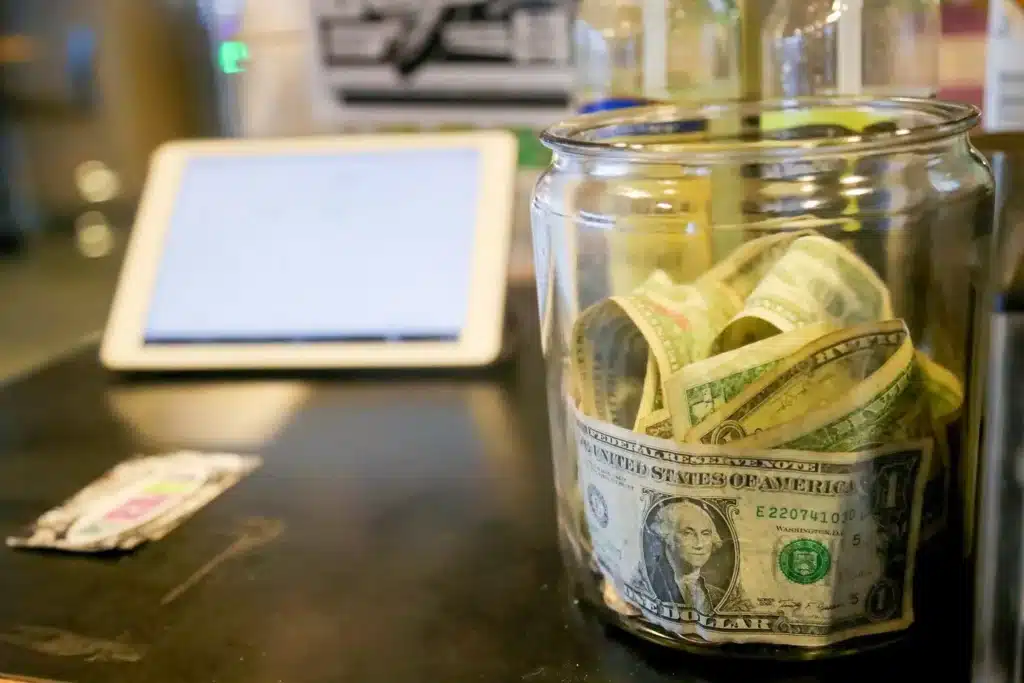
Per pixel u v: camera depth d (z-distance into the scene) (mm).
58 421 621
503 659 348
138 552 444
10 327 874
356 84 892
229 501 495
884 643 333
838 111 455
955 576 354
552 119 841
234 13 924
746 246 355
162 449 568
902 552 325
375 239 691
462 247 677
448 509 474
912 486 321
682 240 365
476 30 840
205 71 962
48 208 1137
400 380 664
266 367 672
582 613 374
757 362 307
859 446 306
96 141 1077
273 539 451
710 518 316
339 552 436
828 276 326
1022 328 363
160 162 733
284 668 350
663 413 314
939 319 362
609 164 371
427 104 875
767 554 316
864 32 503
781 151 346
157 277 706
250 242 705
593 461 343
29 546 451
